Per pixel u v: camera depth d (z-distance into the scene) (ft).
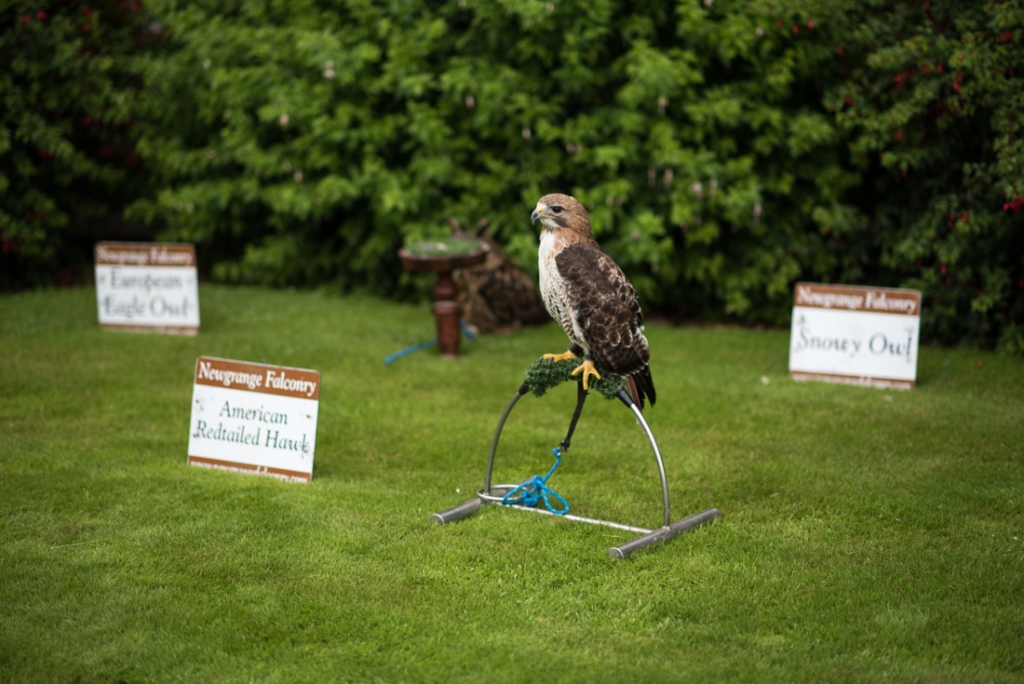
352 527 13.69
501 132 29.04
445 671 9.98
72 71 30.83
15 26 30.04
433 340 25.85
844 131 26.40
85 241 36.11
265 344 24.95
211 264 35.01
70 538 13.12
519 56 28.48
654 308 30.40
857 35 24.31
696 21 26.16
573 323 13.21
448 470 16.35
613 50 28.45
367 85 29.30
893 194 27.12
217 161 31.55
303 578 12.07
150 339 25.23
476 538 13.39
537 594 11.71
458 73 27.94
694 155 27.09
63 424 18.17
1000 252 24.07
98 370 21.98
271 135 31.83
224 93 30.42
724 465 16.55
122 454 16.57
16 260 33.01
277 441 15.71
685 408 20.02
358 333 26.58
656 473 16.21
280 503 14.55
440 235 28.60
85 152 33.83
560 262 13.11
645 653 10.37
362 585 11.88
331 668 10.03
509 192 29.78
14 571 12.08
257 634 10.69
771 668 10.02
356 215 31.96
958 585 11.90
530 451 17.31
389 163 31.09
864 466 16.37
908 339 21.17
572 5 26.55
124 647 10.39
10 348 23.81
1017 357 23.75
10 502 14.29
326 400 20.30
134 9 33.01
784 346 25.88
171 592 11.62
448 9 28.94
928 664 10.09
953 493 15.02
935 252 25.17
